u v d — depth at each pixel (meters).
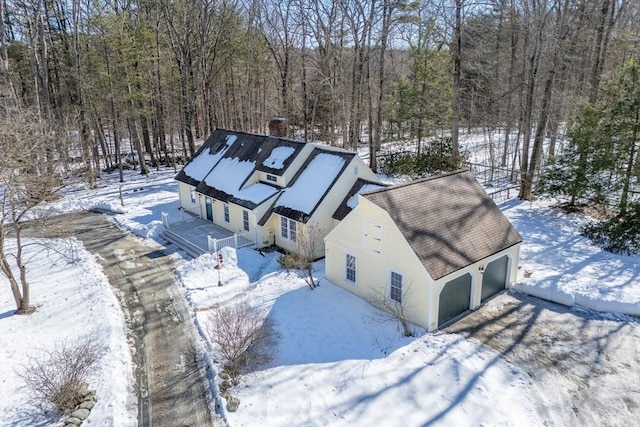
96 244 24.06
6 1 33.59
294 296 17.61
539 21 25.02
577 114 26.55
